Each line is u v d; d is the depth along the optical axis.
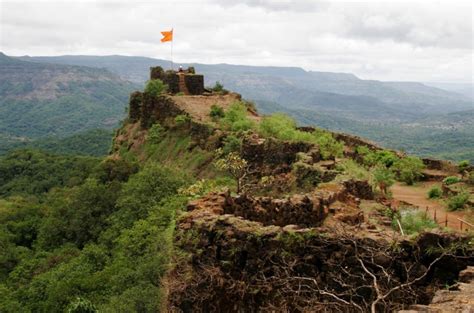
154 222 34.00
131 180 49.44
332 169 36.28
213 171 51.16
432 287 15.27
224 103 75.19
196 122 62.88
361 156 52.34
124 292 23.28
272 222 20.73
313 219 21.41
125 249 33.53
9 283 41.69
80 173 94.94
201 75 81.75
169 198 39.28
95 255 37.47
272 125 53.09
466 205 34.12
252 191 35.91
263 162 42.91
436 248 15.66
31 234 56.94
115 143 81.88
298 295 15.52
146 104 76.88
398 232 18.77
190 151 60.94
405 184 46.31
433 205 35.75
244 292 16.31
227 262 16.67
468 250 15.45
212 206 19.36
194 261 17.08
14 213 62.75
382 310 14.94
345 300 15.22
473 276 13.34
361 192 31.12
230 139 52.25
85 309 26.61
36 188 96.75
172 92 80.31
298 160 39.06
